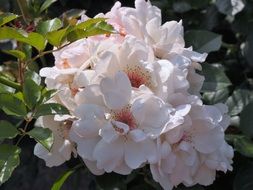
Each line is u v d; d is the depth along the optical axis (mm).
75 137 489
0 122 475
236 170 607
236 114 633
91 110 482
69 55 504
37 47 492
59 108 481
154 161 472
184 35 624
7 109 481
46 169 839
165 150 476
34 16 605
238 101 638
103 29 489
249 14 762
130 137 482
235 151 597
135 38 495
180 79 495
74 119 498
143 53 494
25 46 531
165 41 518
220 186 620
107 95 481
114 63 491
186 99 494
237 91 642
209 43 621
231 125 633
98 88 484
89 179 741
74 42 518
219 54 804
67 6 771
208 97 645
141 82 497
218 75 597
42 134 468
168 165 485
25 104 486
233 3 742
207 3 769
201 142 507
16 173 783
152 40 521
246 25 765
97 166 480
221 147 522
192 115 502
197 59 524
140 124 482
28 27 585
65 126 516
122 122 486
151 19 520
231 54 813
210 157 512
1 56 776
